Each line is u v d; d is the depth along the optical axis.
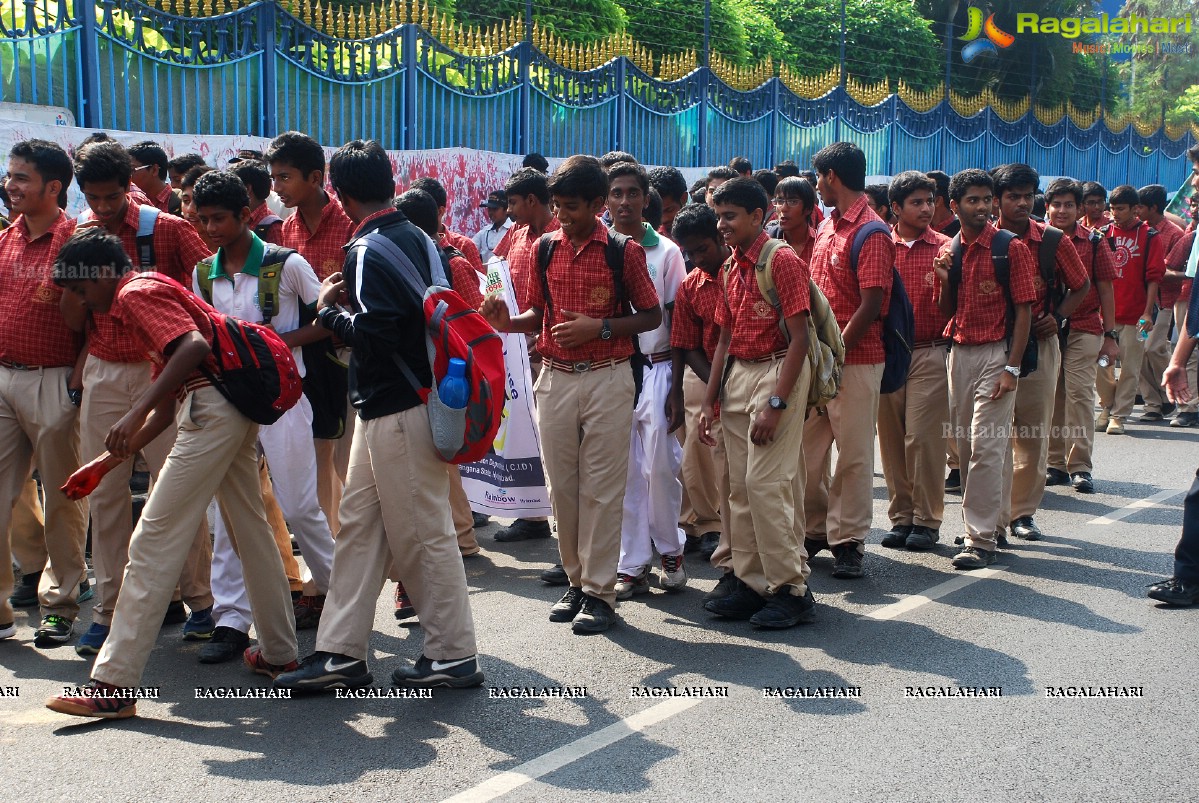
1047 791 3.62
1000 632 5.12
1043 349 6.61
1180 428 10.63
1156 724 4.13
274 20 10.13
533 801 3.55
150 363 4.77
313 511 4.95
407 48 11.23
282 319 4.85
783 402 4.94
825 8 21.38
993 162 20.73
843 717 4.18
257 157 6.90
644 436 5.69
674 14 16.64
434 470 4.31
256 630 4.47
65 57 8.79
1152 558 6.36
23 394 4.90
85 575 5.13
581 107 13.25
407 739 4.00
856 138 17.58
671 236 6.98
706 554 6.47
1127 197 9.88
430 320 4.16
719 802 3.54
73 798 3.55
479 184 11.86
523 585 5.85
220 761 3.82
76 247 4.16
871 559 6.37
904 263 6.59
